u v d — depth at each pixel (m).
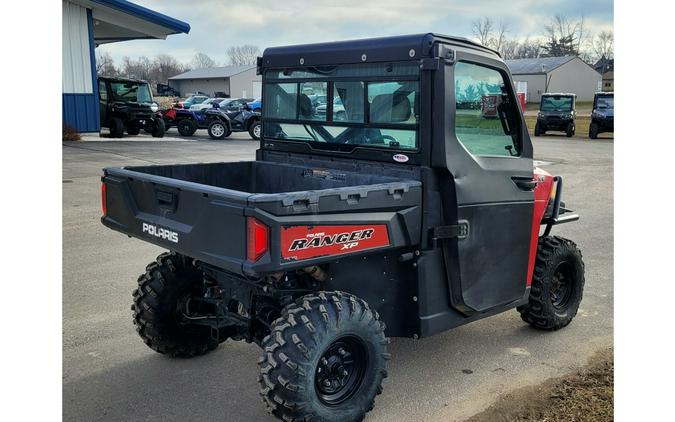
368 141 3.95
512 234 4.16
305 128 4.34
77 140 19.56
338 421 3.26
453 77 3.63
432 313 3.79
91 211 9.18
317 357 3.15
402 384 4.05
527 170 4.24
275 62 4.43
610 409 3.65
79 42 20.00
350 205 3.26
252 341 3.80
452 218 3.73
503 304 4.23
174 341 4.28
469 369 4.28
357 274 3.72
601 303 5.67
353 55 3.94
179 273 4.22
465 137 3.79
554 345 4.70
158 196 3.56
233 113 23.52
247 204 2.95
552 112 28.31
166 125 24.23
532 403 3.78
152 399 3.81
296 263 3.06
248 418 3.61
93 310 5.24
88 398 3.81
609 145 23.53
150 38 25.78
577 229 8.82
